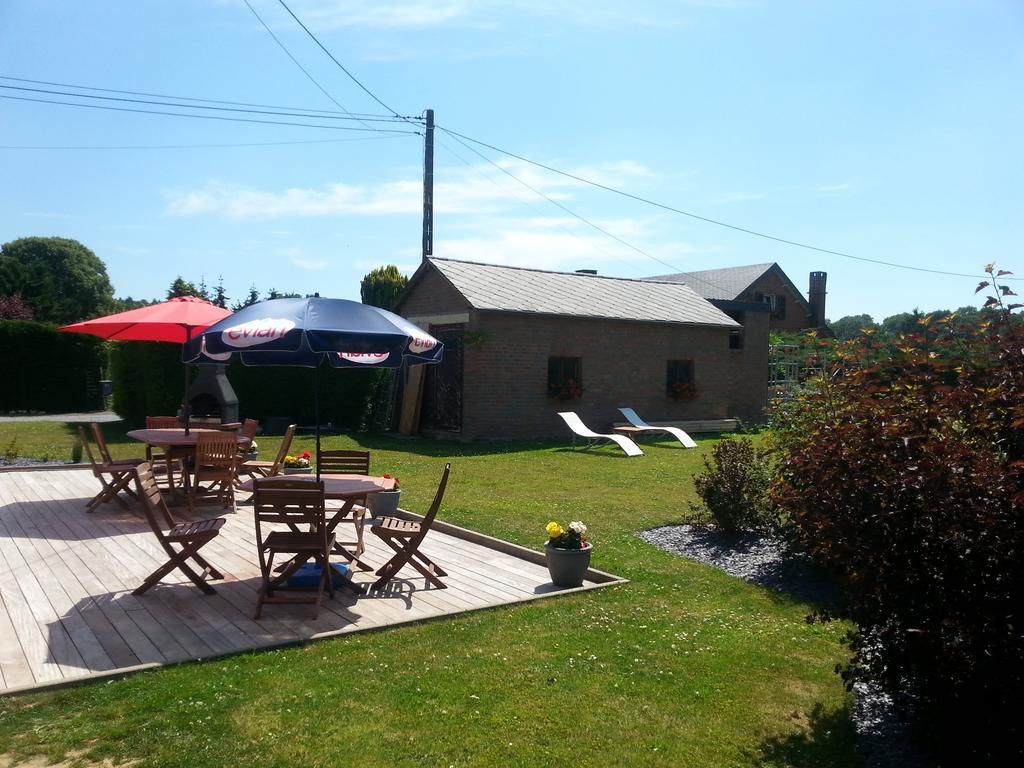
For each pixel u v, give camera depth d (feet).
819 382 19.21
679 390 75.15
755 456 30.86
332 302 22.59
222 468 34.81
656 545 29.50
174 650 17.30
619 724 14.33
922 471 12.40
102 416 83.10
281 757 12.64
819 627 20.30
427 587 23.18
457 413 63.62
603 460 53.62
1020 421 12.14
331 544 22.03
